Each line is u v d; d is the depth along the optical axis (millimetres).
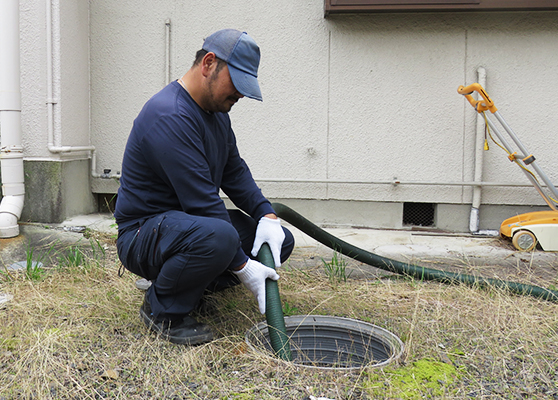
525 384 1851
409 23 4074
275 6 4176
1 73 3801
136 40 4355
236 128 4320
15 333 2121
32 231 3922
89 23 4395
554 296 2674
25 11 3941
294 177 4324
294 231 4191
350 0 3824
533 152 4090
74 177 4301
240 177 2469
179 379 1803
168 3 4289
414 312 2457
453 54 4078
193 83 2049
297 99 4242
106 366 1881
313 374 1865
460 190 4176
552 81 4027
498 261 3453
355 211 4324
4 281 2779
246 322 2332
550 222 3643
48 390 1704
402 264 3000
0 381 1771
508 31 4012
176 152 1958
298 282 2947
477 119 4059
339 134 4238
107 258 3254
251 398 1706
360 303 2625
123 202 2146
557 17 3947
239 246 2053
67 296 2561
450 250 3695
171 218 1995
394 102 4160
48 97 3988
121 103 4434
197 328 2094
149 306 2164
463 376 1896
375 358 2324
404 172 4219
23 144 4070
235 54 1944
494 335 2234
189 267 1953
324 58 4180
